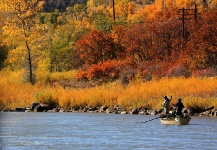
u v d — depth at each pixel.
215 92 145.12
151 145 85.06
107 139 91.62
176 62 192.25
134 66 198.38
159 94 146.75
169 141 88.81
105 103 149.50
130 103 145.88
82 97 153.50
